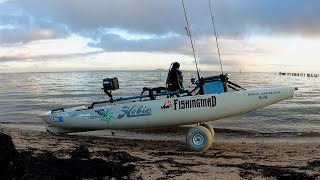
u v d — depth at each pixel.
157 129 11.34
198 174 5.72
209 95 8.39
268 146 8.70
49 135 9.98
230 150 8.09
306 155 7.49
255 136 10.76
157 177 5.49
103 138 9.89
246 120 14.29
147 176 5.53
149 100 8.73
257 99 8.38
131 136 10.31
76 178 5.16
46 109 20.16
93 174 5.35
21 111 18.88
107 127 9.02
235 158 7.12
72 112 9.27
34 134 10.08
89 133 10.72
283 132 11.63
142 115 8.65
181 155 7.37
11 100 26.00
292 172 5.78
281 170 5.95
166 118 8.52
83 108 9.66
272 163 6.63
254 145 8.85
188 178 5.48
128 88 37.94
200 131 7.73
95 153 6.98
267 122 14.08
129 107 8.75
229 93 8.38
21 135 9.76
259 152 7.85
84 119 9.12
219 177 5.55
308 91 36.16
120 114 8.81
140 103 8.69
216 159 6.98
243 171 5.91
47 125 9.77
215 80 8.49
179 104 8.45
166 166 6.20
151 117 8.59
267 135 10.95
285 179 5.46
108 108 8.91
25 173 5.01
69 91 36.53
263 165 6.40
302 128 12.77
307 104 20.95
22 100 26.06
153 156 7.17
